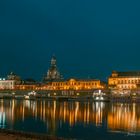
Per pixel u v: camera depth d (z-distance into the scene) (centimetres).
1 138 5522
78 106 18850
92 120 10194
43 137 5747
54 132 7262
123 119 10625
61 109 15625
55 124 8919
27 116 11344
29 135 5900
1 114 12006
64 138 5878
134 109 16175
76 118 10862
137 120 10300
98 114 12625
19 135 5931
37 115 11844
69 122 9512
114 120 10262
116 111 14500
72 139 5862
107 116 11756
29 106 18200
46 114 12375
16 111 13738
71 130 7662
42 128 7950
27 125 8550
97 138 6556
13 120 9800
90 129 7919
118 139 6469
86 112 13738
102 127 8350
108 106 19312
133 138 6612
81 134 7050
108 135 6969
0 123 8869
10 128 7738
